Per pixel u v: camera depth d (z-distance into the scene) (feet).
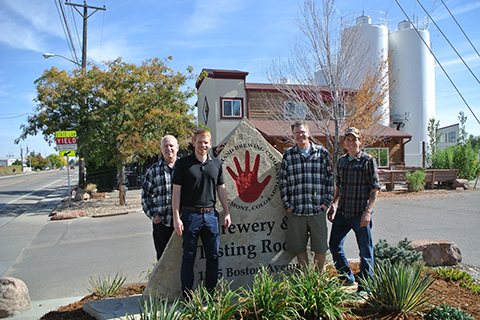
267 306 9.53
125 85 47.50
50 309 13.29
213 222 11.46
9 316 12.45
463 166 64.49
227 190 13.58
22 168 271.90
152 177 13.09
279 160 14.11
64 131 44.98
